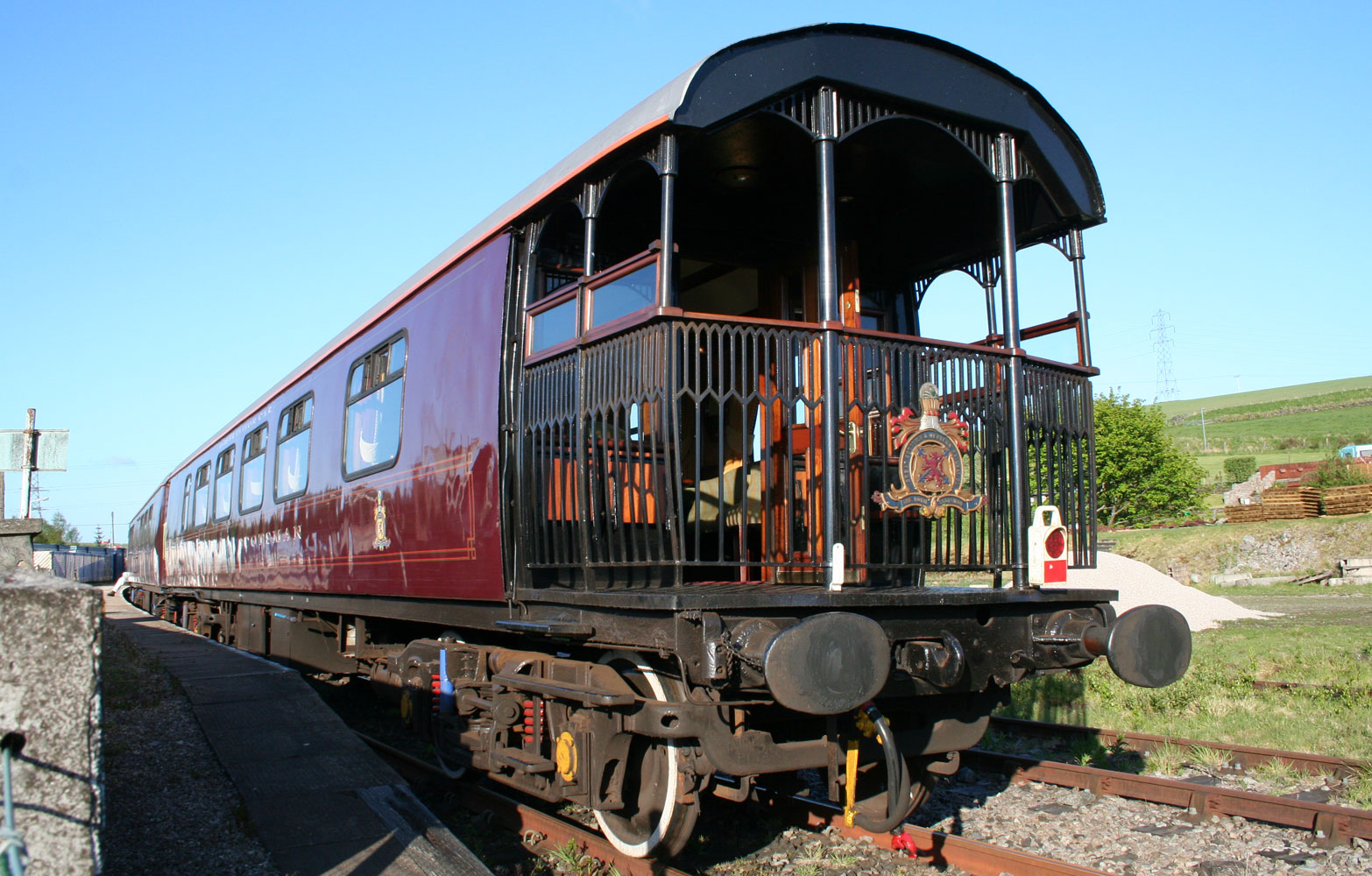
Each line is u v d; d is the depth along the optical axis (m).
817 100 4.57
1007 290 5.15
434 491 6.07
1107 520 40.00
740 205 6.16
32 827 2.19
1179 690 8.58
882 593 4.16
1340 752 6.58
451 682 6.07
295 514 9.13
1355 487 29.52
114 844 4.19
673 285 4.21
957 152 5.46
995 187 5.90
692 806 4.30
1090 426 5.58
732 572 6.07
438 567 5.96
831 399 4.32
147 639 12.32
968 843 4.52
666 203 4.23
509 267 5.48
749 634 3.78
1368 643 11.87
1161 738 6.90
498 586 5.25
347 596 7.91
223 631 13.80
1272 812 5.06
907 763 5.14
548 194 5.11
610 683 4.62
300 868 3.91
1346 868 4.46
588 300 4.75
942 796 5.88
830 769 4.32
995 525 5.01
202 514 14.46
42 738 2.22
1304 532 28.03
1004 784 6.18
